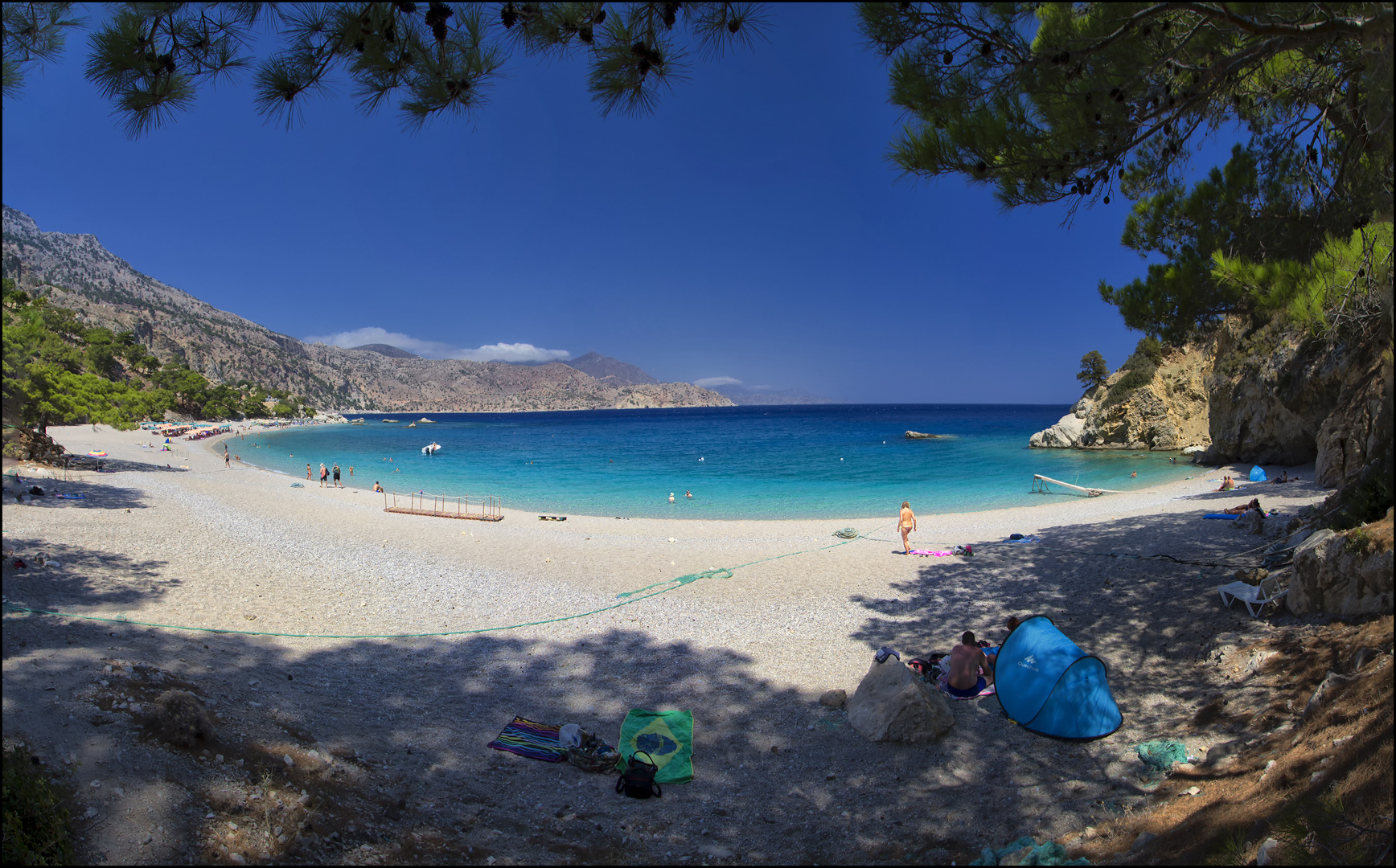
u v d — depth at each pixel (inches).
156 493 1054.4
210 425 4252.0
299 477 1776.6
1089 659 311.6
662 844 233.6
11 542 582.6
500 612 533.0
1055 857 200.2
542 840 229.6
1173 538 684.7
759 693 375.9
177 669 321.1
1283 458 1370.6
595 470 2018.9
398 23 201.3
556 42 202.7
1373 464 423.8
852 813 255.0
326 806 219.9
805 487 1501.0
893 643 453.1
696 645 458.6
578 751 295.0
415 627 484.4
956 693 357.1
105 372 3782.0
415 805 242.5
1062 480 1497.3
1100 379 2655.0
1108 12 210.8
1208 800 206.4
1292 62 297.3
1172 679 349.1
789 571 665.6
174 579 543.2
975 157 263.6
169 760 212.2
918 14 237.3
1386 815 136.8
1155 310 369.1
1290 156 339.3
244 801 206.7
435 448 2738.7
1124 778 263.3
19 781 166.1
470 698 364.2
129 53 186.4
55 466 1184.2
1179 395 2052.2
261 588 552.4
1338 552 341.4
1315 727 215.9
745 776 287.1
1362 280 302.2
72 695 238.7
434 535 874.8
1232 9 207.0
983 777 277.3
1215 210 352.5
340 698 341.7
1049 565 625.9
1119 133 261.7
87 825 174.4
